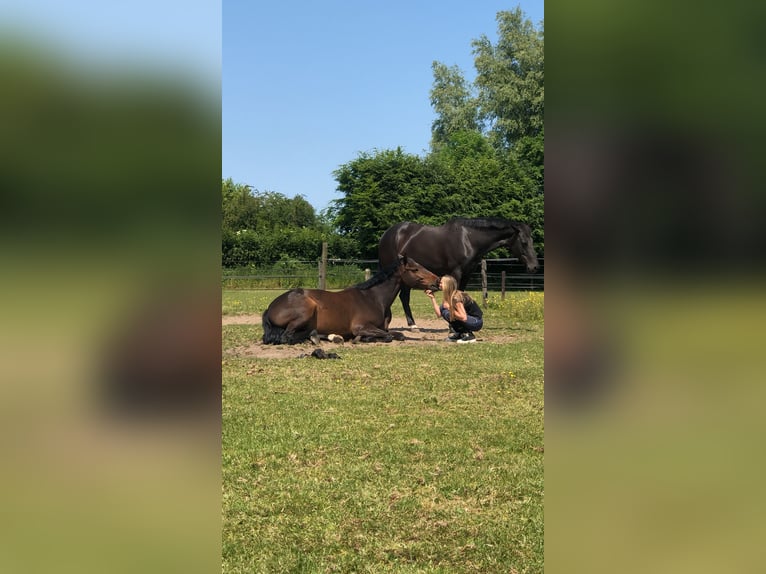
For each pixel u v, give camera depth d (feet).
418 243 37.17
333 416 16.92
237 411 17.48
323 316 31.24
